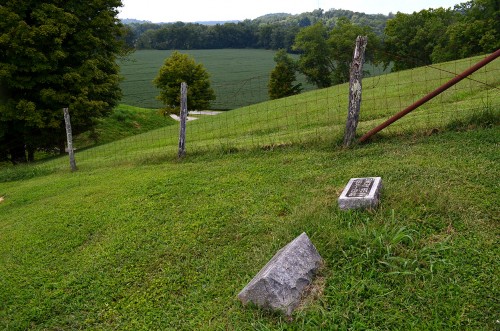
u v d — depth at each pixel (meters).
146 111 40.19
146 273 5.95
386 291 4.50
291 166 8.96
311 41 58.00
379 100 15.69
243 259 5.80
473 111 9.05
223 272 5.61
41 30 20.59
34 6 21.59
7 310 5.68
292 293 4.61
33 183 13.18
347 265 4.95
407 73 23.47
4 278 6.46
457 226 5.34
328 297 4.55
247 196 7.81
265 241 6.10
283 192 7.66
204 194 8.34
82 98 23.00
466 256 4.79
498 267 4.55
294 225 6.13
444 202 5.78
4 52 21.17
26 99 22.72
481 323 3.94
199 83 43.56
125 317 5.15
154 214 7.79
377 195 6.21
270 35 122.25
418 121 9.93
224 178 9.05
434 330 3.93
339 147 9.29
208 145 12.34
